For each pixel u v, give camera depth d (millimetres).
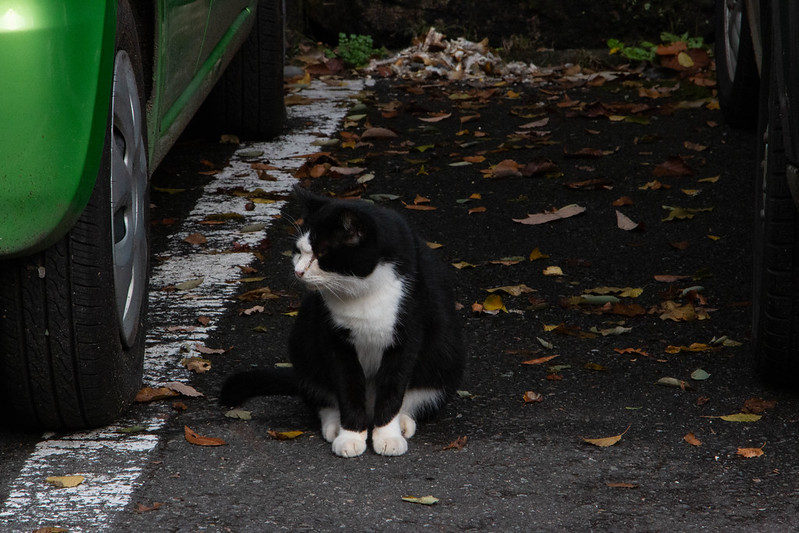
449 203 7129
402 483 3703
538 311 5496
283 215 6820
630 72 10367
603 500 3572
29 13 3211
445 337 4223
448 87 10219
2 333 3617
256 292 5574
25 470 3736
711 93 9633
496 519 3438
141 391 4375
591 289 5762
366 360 4211
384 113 9164
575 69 10570
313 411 4301
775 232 4230
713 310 5438
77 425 3992
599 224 6734
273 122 8328
